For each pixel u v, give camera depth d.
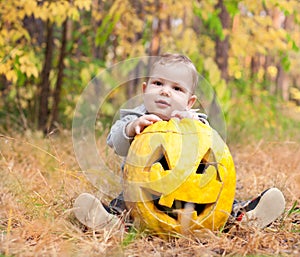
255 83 10.13
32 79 8.48
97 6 8.77
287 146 7.44
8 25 7.45
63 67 8.27
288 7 7.95
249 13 9.08
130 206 3.29
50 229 3.24
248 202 3.54
